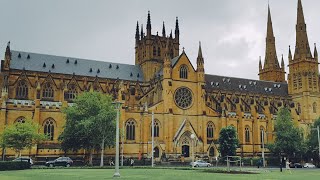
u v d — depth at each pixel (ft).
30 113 367.66
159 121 409.49
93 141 326.65
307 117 563.48
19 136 310.86
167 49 430.20
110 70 493.77
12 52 443.32
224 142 383.45
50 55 466.29
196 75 442.91
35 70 438.40
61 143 352.90
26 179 147.74
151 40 509.35
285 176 194.39
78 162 350.02
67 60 471.62
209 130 439.22
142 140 395.34
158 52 511.81
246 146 467.52
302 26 597.52
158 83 431.43
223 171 230.89
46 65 451.12
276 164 415.85
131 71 508.94
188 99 432.25
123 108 388.57
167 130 407.23
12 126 319.27
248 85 575.79
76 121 333.83
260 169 296.71
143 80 501.15
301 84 579.89
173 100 422.41
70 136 336.08
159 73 467.93
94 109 342.64
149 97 453.58
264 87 591.37
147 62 501.97
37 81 408.26
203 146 420.36
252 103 503.20
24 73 422.41
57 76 443.73
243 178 165.58
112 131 329.72
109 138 330.75
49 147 361.51
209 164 349.20
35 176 169.58
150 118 405.18
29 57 448.65
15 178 154.40
